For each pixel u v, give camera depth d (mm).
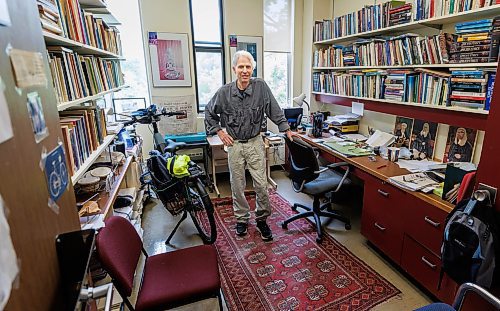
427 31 2457
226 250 2340
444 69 2160
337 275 2023
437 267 1686
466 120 1966
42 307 649
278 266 2131
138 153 3145
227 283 1969
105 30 2316
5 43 573
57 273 747
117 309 1672
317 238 2467
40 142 707
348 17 3078
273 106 2453
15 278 538
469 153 2104
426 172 2043
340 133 3369
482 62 1793
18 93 609
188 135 3604
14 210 554
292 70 4121
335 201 3230
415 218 1811
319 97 3855
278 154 4164
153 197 3355
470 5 1828
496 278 1249
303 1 3900
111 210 1772
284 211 2990
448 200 1638
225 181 3855
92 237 827
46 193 716
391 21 2525
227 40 3746
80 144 1520
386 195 2035
